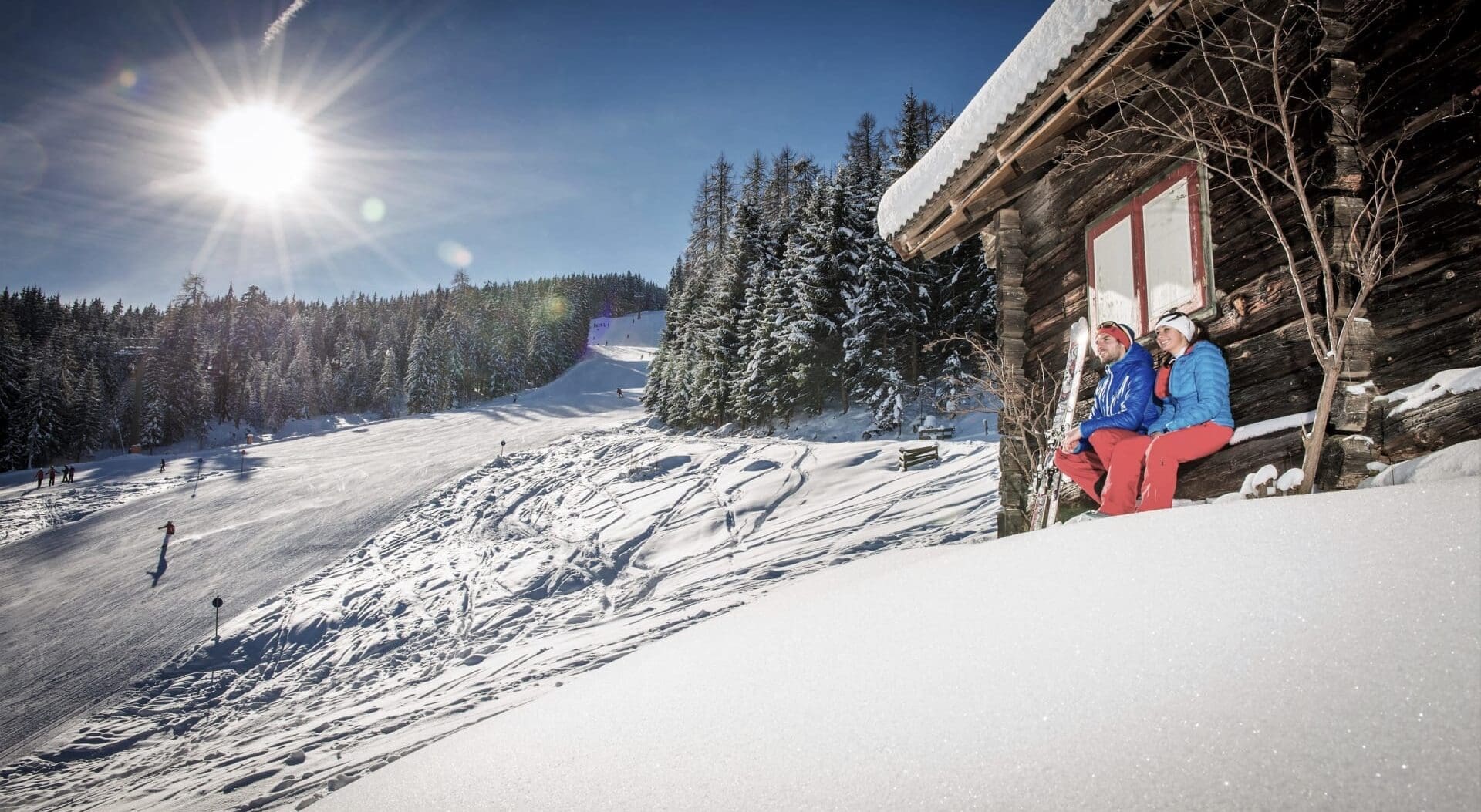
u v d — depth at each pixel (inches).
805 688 71.8
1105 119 202.7
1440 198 117.8
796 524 703.7
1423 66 120.9
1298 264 137.7
